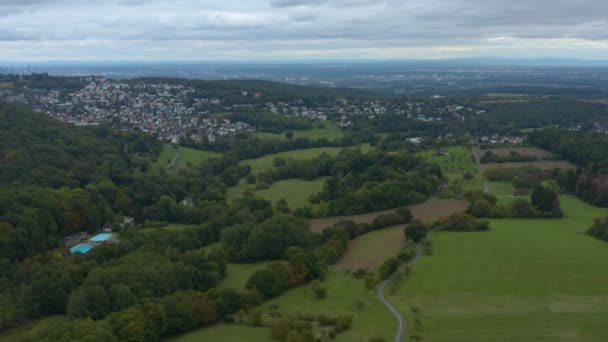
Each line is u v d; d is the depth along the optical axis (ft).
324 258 509.76
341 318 372.79
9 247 501.56
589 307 390.42
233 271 502.79
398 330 360.48
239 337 361.10
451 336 349.61
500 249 527.40
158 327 362.33
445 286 439.63
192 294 400.47
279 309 406.41
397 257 504.84
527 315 379.96
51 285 414.21
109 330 346.33
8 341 368.07
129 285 407.85
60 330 343.26
